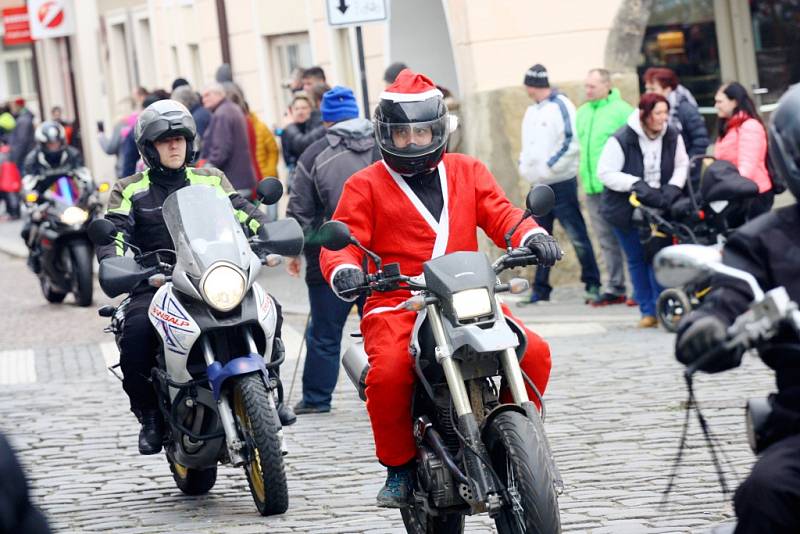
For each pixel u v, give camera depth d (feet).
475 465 42.39
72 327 123.75
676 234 94.99
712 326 30.53
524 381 45.16
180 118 60.70
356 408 79.77
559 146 110.73
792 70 137.59
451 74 148.87
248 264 57.26
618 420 69.87
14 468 25.02
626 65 130.41
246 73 190.70
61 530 57.31
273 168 149.59
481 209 48.88
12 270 178.60
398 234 48.14
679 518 51.98
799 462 30.25
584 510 54.03
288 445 70.90
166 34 224.53
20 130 252.21
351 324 108.58
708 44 136.98
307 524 55.57
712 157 95.71
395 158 47.55
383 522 54.90
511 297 119.96
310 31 166.91
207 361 56.70
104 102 278.67
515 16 129.18
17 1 365.40
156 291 60.34
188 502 61.67
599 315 107.45
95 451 72.59
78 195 136.77
